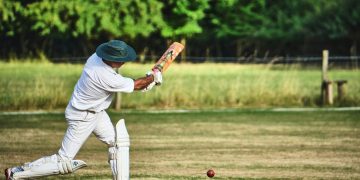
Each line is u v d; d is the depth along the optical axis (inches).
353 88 1327.5
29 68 1674.5
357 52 2284.7
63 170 479.8
